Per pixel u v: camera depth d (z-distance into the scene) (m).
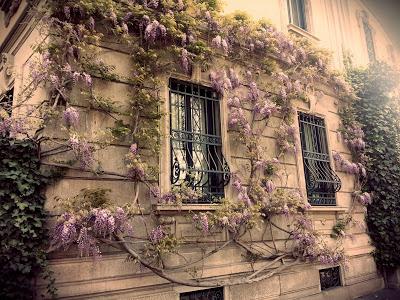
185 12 6.04
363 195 8.54
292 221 6.95
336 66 9.98
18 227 3.99
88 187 4.71
